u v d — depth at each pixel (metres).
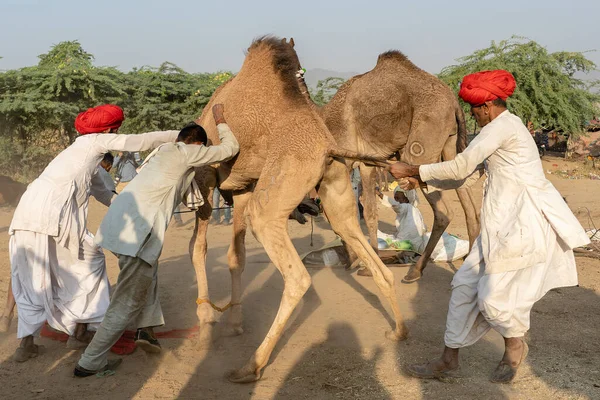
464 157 4.26
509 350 4.38
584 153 26.34
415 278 7.19
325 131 4.73
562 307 6.20
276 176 4.60
